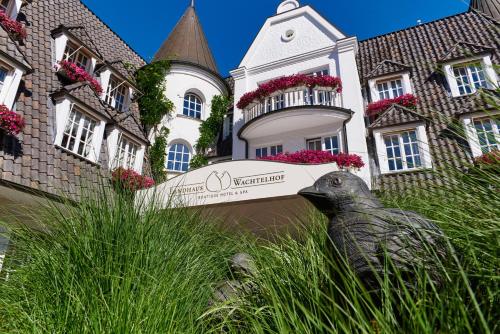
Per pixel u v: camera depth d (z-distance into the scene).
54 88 10.59
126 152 12.58
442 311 1.08
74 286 2.23
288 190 6.17
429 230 1.42
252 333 1.58
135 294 2.15
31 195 7.75
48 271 2.54
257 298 1.88
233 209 6.60
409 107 11.71
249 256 2.70
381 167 10.55
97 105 11.56
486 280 1.19
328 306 1.35
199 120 16.62
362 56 15.41
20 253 3.03
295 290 1.66
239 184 6.53
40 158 8.52
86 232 2.70
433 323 1.07
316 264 1.81
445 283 1.25
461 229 1.44
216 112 17.06
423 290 1.22
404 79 12.66
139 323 1.83
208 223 4.13
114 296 2.02
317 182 1.92
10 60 8.83
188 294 2.36
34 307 2.19
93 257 2.49
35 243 3.04
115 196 3.17
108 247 2.54
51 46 11.60
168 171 14.92
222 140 16.30
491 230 1.26
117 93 14.38
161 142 14.97
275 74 14.65
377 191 3.09
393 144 11.08
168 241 2.98
